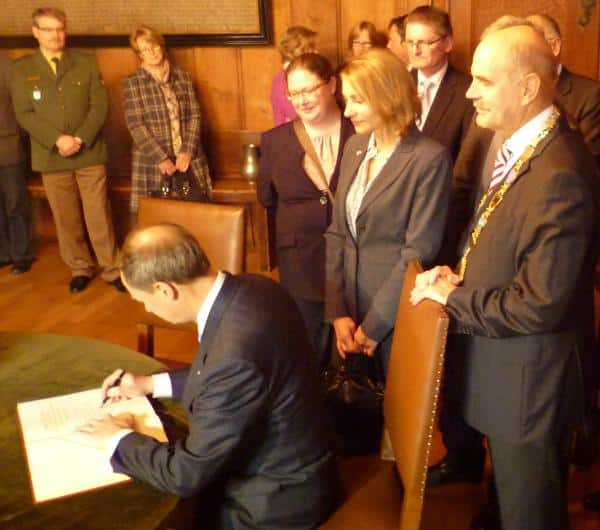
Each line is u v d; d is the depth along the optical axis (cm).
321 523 181
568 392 185
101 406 187
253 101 461
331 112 269
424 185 220
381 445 208
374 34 399
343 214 242
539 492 190
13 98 430
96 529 149
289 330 173
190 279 167
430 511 246
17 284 456
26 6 468
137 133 432
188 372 194
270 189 289
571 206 169
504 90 177
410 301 194
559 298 171
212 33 448
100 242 444
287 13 438
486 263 186
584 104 305
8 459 169
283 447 173
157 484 159
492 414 190
